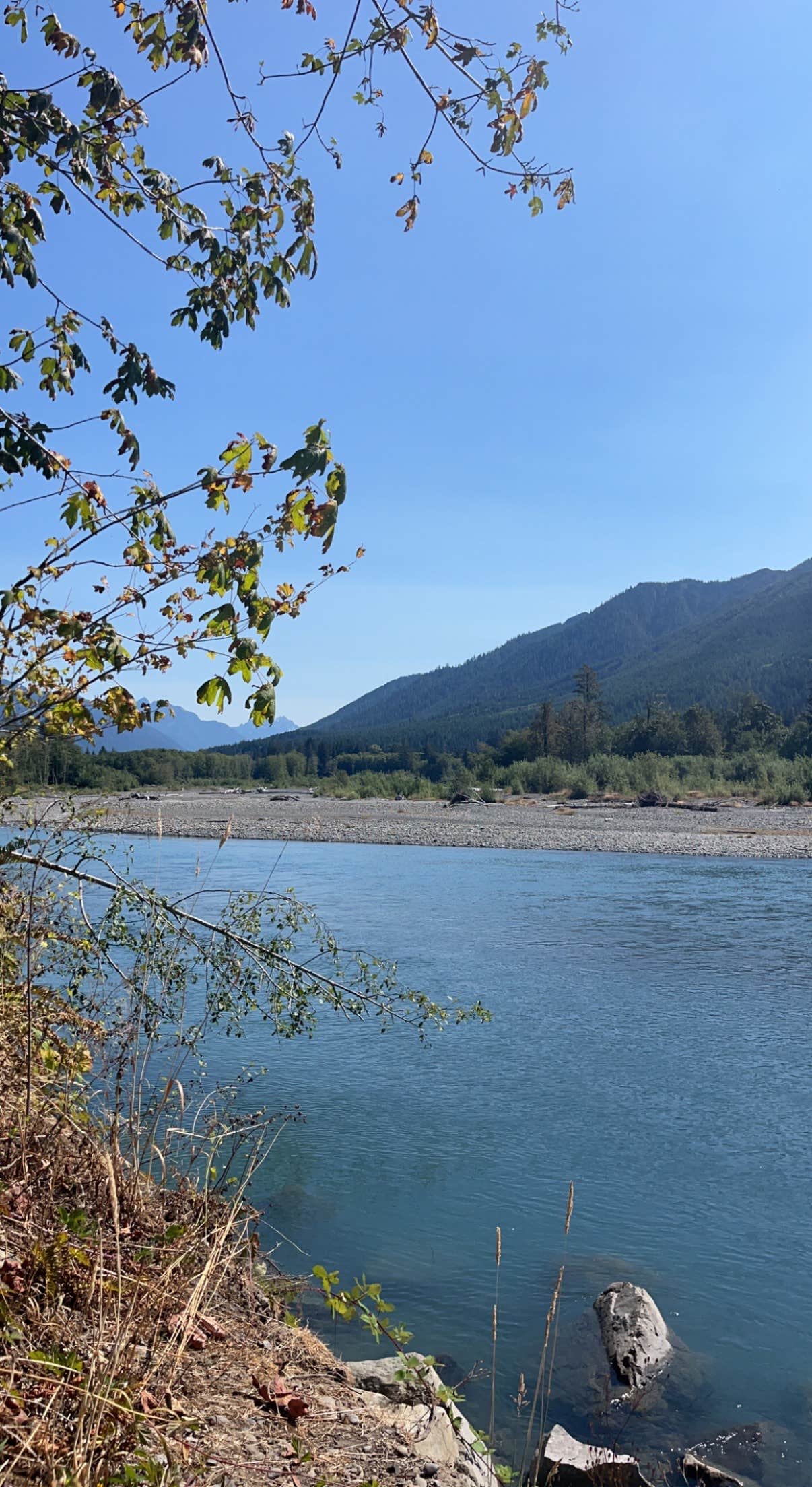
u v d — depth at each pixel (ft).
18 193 15.15
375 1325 14.92
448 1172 28.17
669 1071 37.65
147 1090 19.86
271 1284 16.97
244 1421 11.27
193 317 17.03
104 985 18.75
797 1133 31.71
